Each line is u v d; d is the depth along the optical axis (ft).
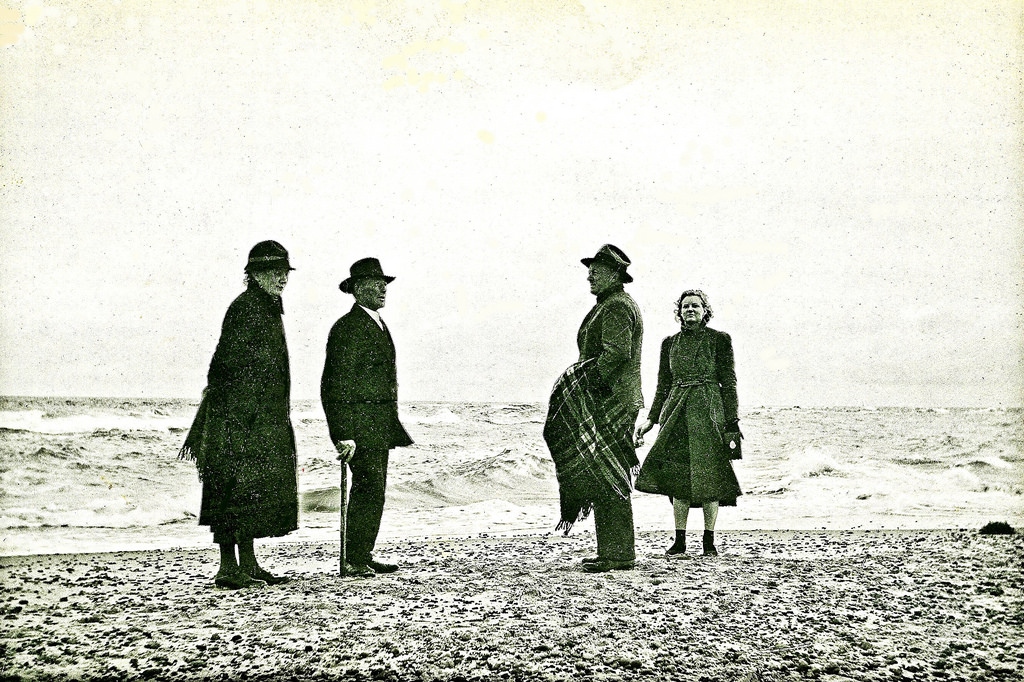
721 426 17.83
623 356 16.48
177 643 11.78
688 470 17.84
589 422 16.57
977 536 20.49
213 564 17.26
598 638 12.05
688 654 11.45
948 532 20.99
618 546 16.47
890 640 12.16
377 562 16.55
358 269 16.90
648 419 18.61
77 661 11.09
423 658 11.21
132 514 23.22
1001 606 13.93
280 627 12.52
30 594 14.47
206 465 15.08
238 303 15.35
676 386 18.24
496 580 15.56
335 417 16.34
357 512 16.19
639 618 13.01
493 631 12.33
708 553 17.97
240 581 15.01
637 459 16.79
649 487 18.10
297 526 15.49
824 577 15.85
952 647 11.91
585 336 16.97
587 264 17.22
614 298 16.83
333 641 11.88
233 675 10.62
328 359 16.57
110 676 10.57
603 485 16.48
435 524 22.54
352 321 16.65
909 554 18.07
